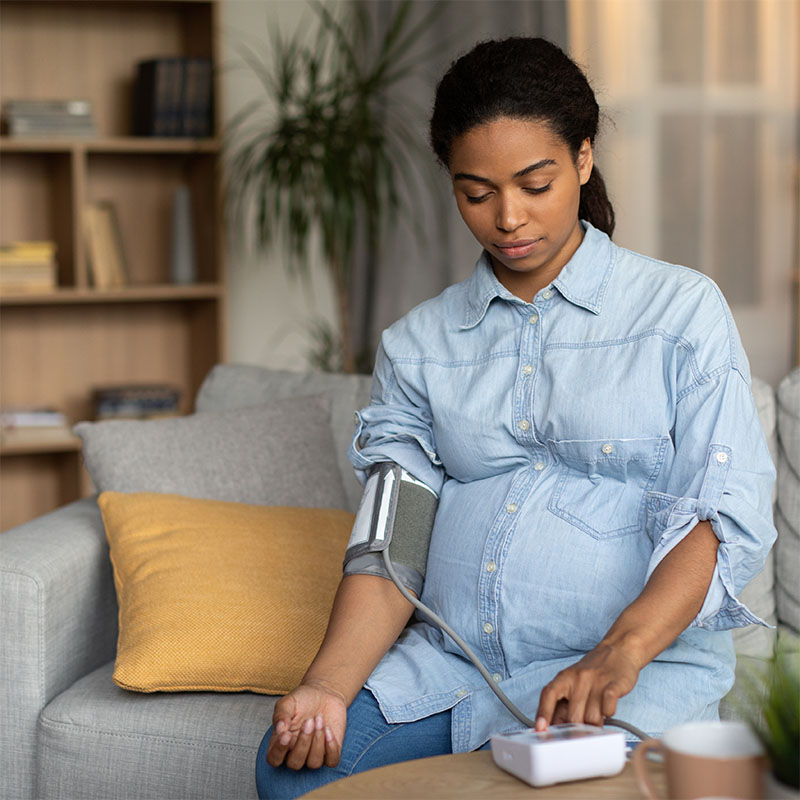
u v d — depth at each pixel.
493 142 1.25
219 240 3.50
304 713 1.20
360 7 3.80
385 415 1.45
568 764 0.97
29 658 1.63
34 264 3.31
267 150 3.34
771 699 0.81
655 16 3.51
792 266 3.53
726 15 3.48
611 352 1.29
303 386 2.20
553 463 1.33
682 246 3.55
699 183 3.53
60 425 3.38
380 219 3.79
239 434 2.00
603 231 1.46
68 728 1.54
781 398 1.78
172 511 1.79
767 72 3.48
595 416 1.27
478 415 1.36
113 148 3.33
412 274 3.79
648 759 1.00
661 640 1.10
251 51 3.79
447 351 1.42
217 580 1.65
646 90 3.53
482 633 1.31
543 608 1.27
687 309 1.28
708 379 1.23
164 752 1.49
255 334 3.87
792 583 1.73
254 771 1.45
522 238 1.28
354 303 3.92
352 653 1.29
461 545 1.34
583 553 1.26
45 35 3.50
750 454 1.21
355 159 3.36
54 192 3.51
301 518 1.83
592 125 1.31
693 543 1.17
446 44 3.68
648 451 1.26
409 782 1.01
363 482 1.47
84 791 1.54
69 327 3.63
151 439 1.97
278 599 1.63
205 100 3.45
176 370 3.78
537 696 1.26
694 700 1.24
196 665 1.55
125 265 3.47
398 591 1.35
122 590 1.70
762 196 3.51
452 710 1.30
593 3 3.52
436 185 3.69
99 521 1.90
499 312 1.39
